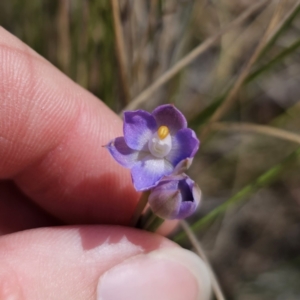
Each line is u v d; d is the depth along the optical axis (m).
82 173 0.08
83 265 0.07
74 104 0.08
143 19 0.10
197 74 0.13
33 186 0.08
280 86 0.13
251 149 0.12
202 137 0.09
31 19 0.10
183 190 0.06
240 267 0.12
